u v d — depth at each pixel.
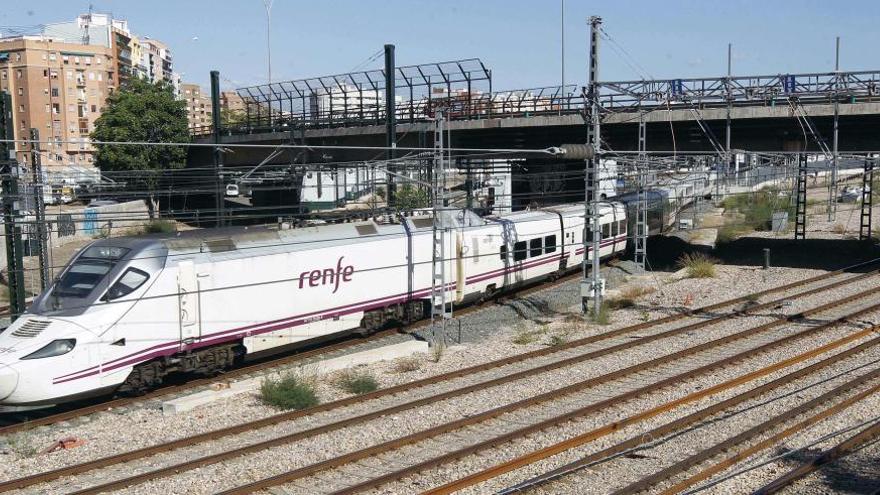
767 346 20.77
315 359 21.42
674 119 32.38
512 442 13.82
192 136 58.06
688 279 34.34
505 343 22.86
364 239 23.16
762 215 50.53
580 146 24.44
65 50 105.19
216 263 19.20
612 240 36.31
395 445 13.66
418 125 39.44
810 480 11.55
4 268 35.28
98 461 13.00
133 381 17.80
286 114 48.16
